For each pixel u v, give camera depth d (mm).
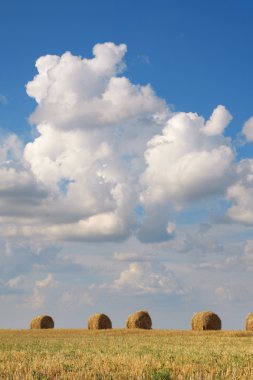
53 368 22578
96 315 75938
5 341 49688
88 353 31328
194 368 22797
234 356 28531
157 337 57906
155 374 20125
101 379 20344
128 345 41969
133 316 75000
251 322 67562
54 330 74312
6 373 21422
